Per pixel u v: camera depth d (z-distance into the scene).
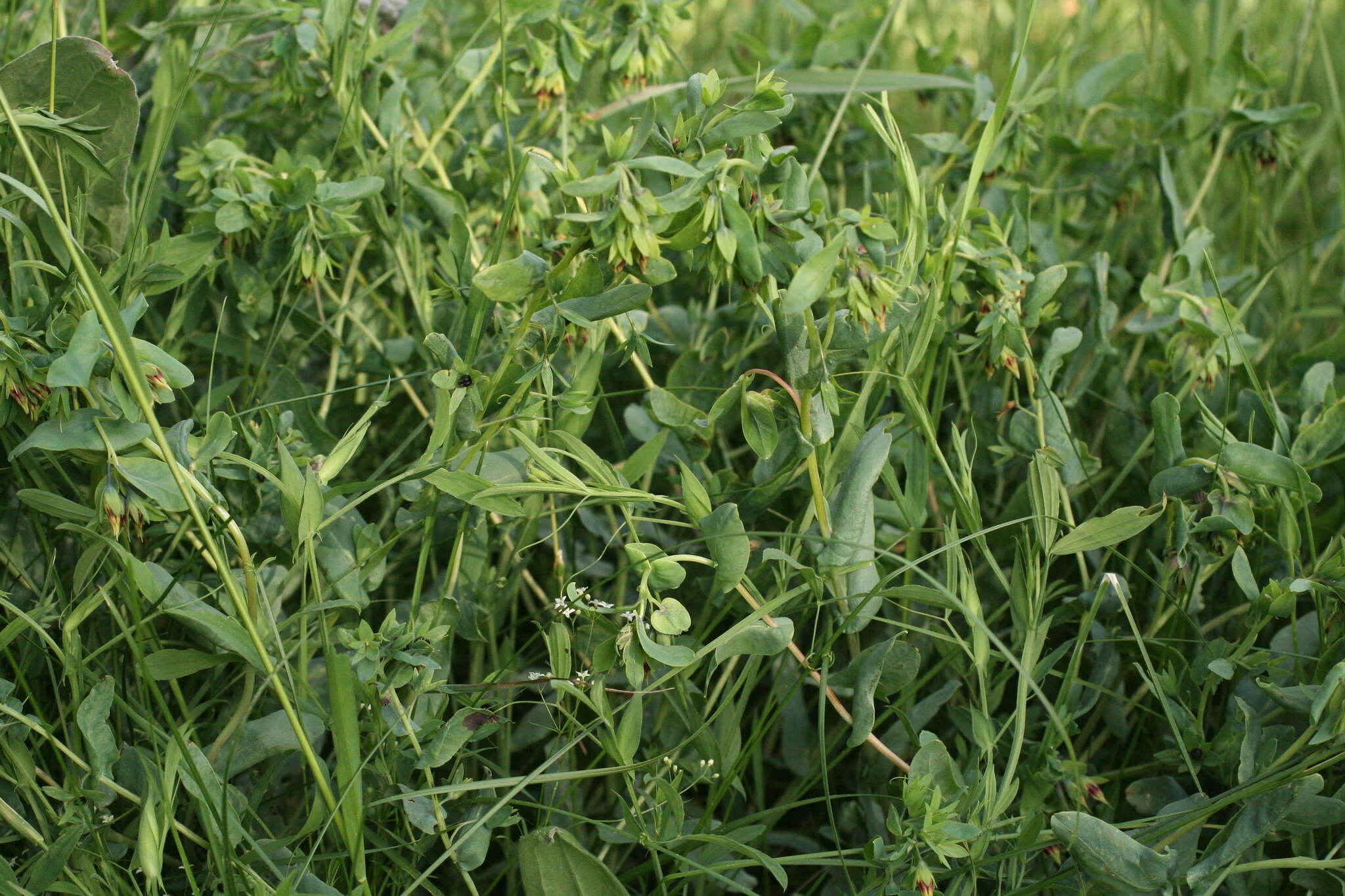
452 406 0.99
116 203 1.15
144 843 0.92
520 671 1.32
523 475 1.12
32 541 1.16
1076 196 1.80
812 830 1.30
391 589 1.40
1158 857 0.94
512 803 1.04
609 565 1.37
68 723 1.07
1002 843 1.09
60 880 0.97
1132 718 1.30
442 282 1.26
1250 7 2.44
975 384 1.40
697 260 0.93
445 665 1.11
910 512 1.16
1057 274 1.19
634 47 1.41
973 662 1.14
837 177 1.83
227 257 1.27
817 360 0.98
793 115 1.78
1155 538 1.31
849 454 1.12
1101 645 1.22
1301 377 1.44
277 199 1.23
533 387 1.10
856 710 1.05
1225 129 1.59
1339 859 0.98
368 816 1.07
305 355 1.54
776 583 1.16
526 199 1.38
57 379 0.85
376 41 1.39
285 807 1.22
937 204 1.22
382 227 1.33
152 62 1.56
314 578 1.00
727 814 1.15
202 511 0.97
